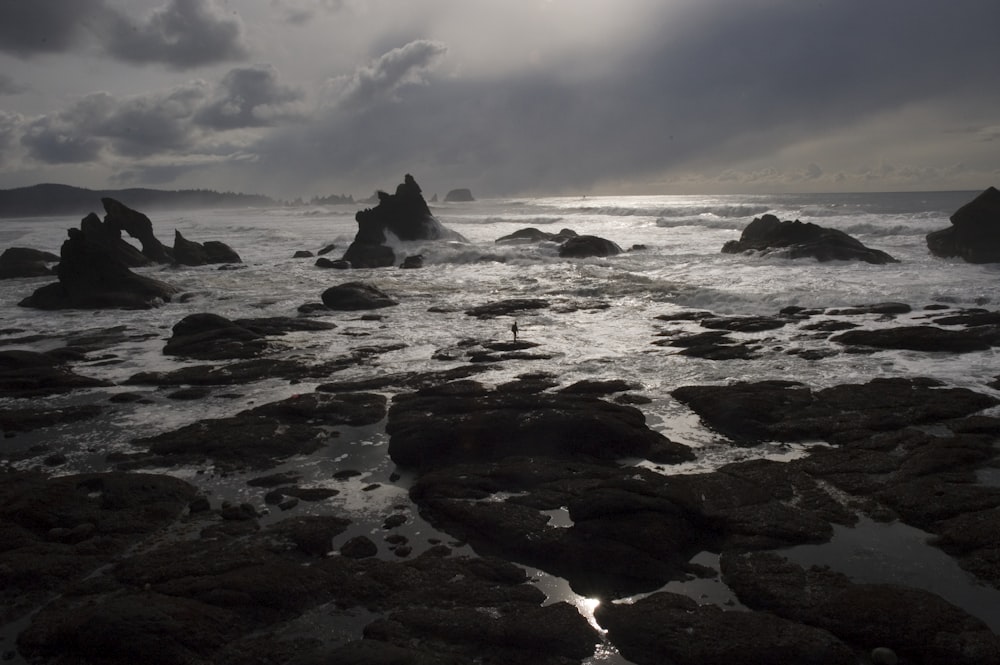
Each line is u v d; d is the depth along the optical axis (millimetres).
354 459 9023
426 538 6879
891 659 4832
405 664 4734
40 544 6785
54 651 5195
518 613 5434
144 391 12430
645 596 5773
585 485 7582
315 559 6504
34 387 12664
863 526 6766
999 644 4844
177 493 7902
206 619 5332
